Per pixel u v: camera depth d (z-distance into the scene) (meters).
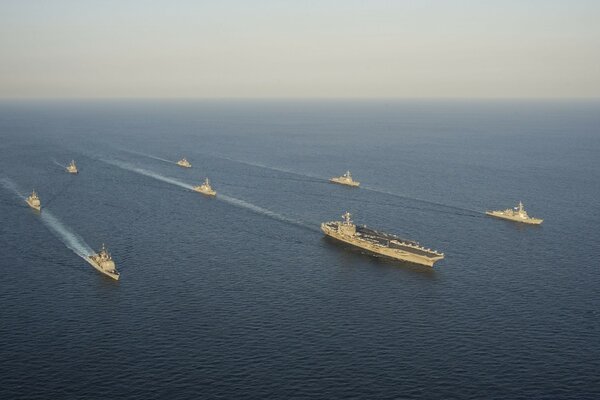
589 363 155.88
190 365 154.00
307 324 178.50
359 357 158.88
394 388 144.62
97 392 141.88
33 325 176.12
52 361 155.50
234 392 142.25
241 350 162.00
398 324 179.00
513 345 165.75
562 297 199.50
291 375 149.88
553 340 168.50
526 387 145.12
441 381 147.62
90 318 181.12
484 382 147.25
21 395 140.38
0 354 158.62
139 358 157.25
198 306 190.88
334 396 141.12
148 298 196.88
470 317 184.00
